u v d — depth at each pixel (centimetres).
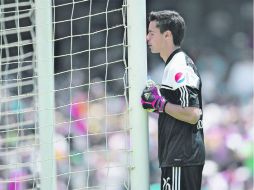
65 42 4503
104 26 4947
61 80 3856
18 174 2431
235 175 3859
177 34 1967
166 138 1958
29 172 2441
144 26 2030
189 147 1938
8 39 2453
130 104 2028
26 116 2436
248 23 6944
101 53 4684
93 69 4616
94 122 3347
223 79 5888
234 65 6225
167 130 1956
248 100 5494
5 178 2431
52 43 2138
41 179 2127
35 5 2142
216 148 3956
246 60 6462
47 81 2130
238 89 5712
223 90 5644
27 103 2541
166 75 1964
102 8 4981
